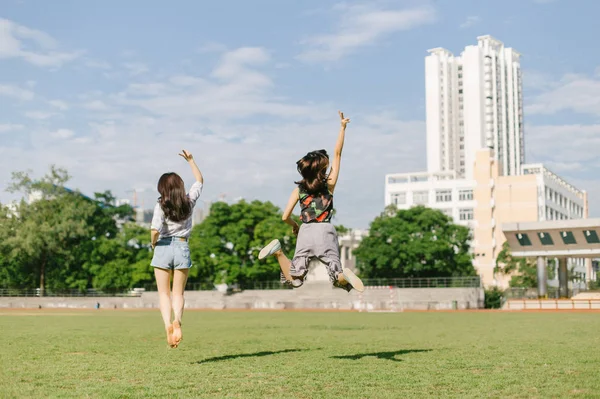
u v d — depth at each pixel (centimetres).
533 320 2739
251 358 885
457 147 17862
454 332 1744
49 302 6862
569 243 5828
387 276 7206
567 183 13175
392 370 733
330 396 554
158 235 800
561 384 630
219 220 6812
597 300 5312
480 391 586
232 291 6650
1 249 6812
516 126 18462
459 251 7238
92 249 7069
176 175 805
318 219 725
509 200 11206
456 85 18025
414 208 7194
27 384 623
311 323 2548
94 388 594
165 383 628
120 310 5544
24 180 6994
